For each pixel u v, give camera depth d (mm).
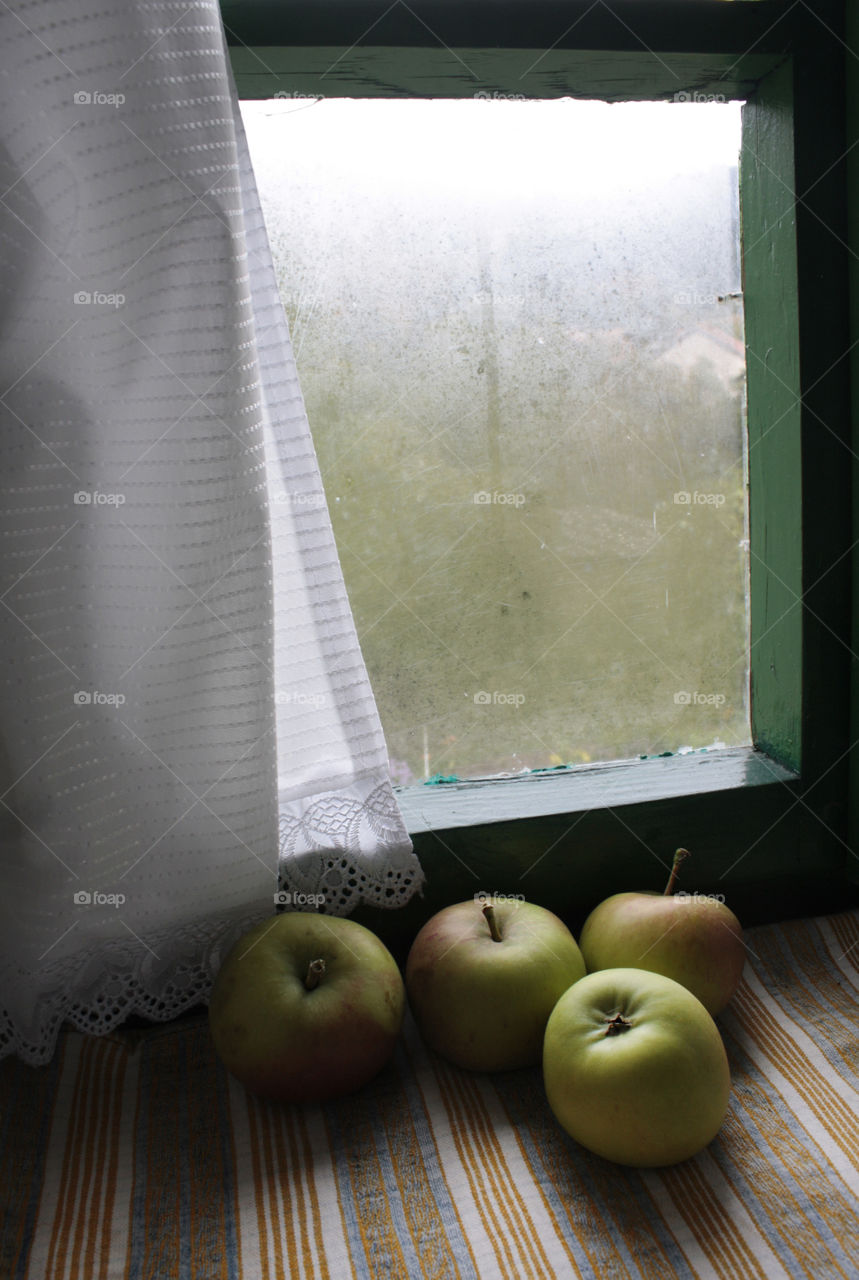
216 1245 519
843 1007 705
